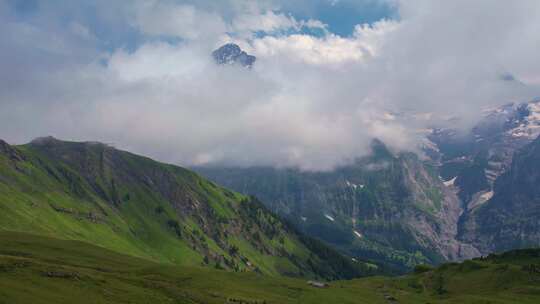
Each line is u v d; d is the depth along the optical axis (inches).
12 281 5639.8
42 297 5354.3
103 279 6678.2
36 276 6033.5
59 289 5777.6
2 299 4965.6
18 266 6269.7
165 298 6692.9
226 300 7844.5
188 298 7047.2
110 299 5974.4
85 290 6008.9
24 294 5285.4
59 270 6446.9
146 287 7047.2
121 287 6540.4
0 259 6422.2
